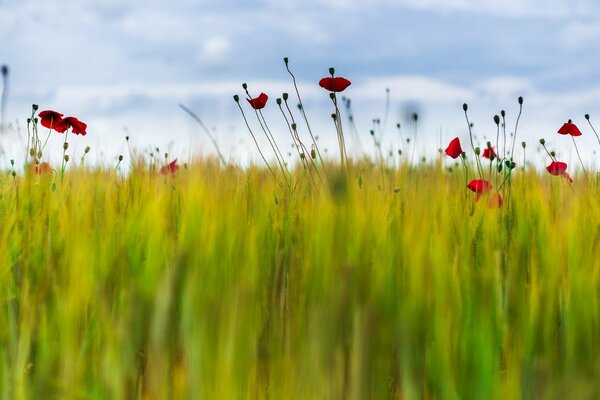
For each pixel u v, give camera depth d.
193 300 1.87
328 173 2.37
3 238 2.30
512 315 2.07
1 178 2.84
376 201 2.30
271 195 2.48
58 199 2.56
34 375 2.04
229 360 1.77
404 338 1.89
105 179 2.77
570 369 1.82
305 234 2.23
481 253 2.28
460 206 2.44
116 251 2.16
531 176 2.71
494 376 1.94
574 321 2.01
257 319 2.05
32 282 2.21
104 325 1.98
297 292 2.11
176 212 2.43
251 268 2.11
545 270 2.13
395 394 1.99
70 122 3.08
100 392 2.00
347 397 1.72
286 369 1.89
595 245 2.26
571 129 2.92
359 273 1.99
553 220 2.35
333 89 2.64
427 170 2.62
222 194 2.32
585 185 2.68
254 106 2.70
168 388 1.85
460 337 2.00
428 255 2.06
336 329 1.75
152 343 1.81
